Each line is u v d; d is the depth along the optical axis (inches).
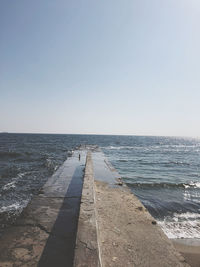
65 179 239.3
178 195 365.4
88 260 63.7
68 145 1795.0
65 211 134.4
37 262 78.8
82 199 121.7
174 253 90.8
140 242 98.7
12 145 1641.2
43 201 155.2
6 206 273.3
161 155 1205.1
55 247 90.0
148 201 323.0
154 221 123.9
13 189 360.2
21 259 80.4
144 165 767.7
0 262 78.3
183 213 273.4
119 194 180.5
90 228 84.7
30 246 90.4
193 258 167.9
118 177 257.3
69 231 105.8
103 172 291.6
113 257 84.4
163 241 101.0
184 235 209.2
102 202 155.6
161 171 645.9
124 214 133.8
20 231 104.7
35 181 428.5
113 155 1108.5
